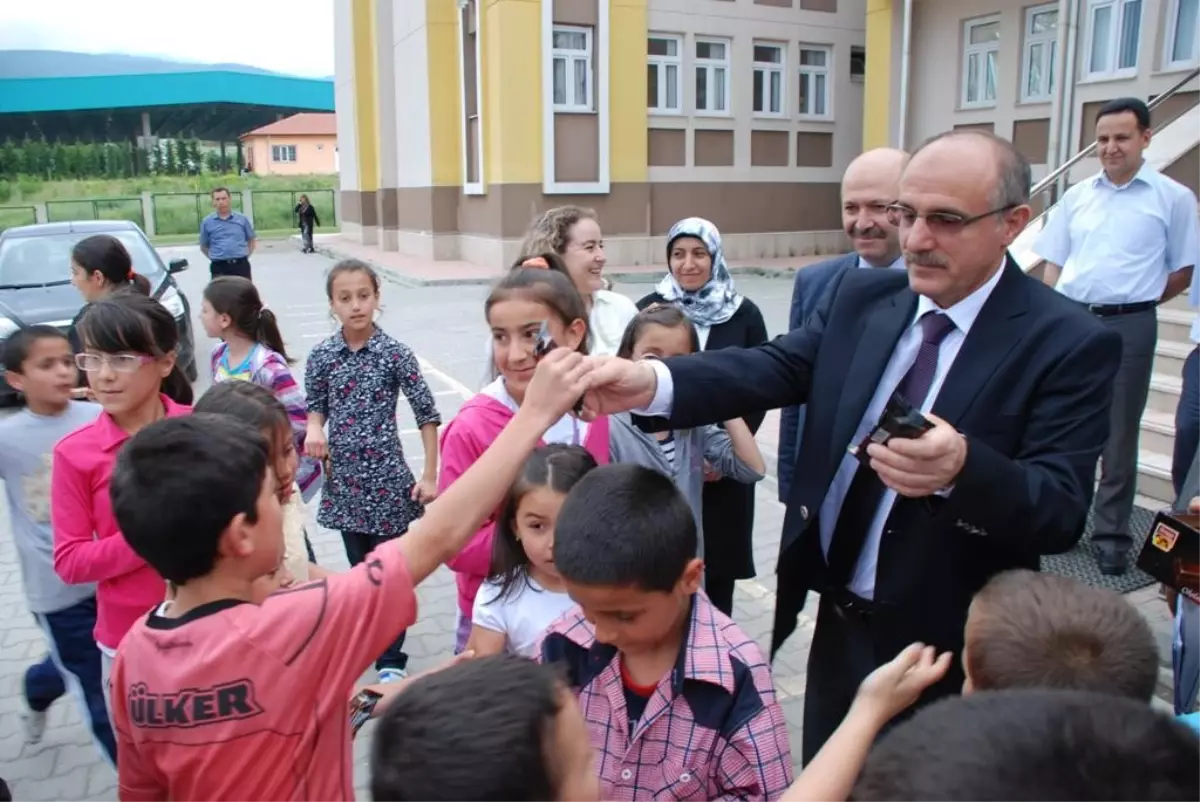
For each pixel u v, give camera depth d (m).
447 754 1.03
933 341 1.90
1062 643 1.32
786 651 3.91
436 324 12.34
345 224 29.81
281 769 1.45
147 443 1.50
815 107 19.73
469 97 18.56
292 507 2.54
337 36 27.56
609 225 17.91
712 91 18.67
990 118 13.15
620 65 17.44
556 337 2.37
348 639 1.49
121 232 9.67
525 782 1.04
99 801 3.06
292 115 65.69
